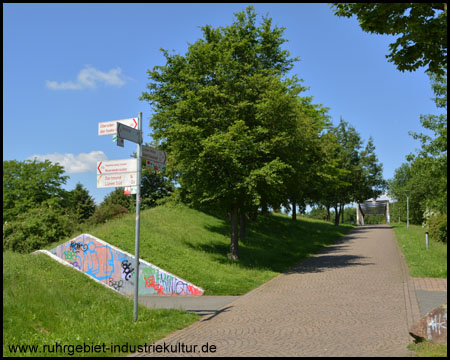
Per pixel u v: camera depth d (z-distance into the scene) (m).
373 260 19.55
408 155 18.55
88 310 8.55
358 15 8.37
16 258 12.05
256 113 18.62
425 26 7.98
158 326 8.20
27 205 48.03
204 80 19.53
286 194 26.20
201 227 23.77
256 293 12.86
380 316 8.84
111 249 14.88
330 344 6.82
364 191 49.66
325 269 17.66
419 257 18.70
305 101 25.39
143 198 37.69
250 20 20.92
